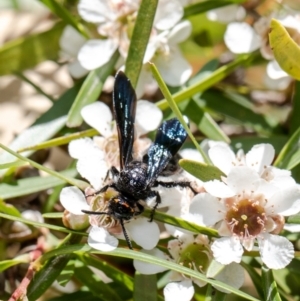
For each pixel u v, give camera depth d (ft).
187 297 0.85
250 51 0.95
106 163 0.87
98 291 0.89
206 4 0.95
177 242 0.87
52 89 1.12
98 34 0.96
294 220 0.84
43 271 0.85
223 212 0.84
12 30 1.13
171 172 0.89
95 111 0.90
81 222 0.85
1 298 0.91
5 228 0.90
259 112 1.02
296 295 0.92
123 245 0.87
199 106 0.94
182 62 0.95
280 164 0.87
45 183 0.91
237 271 0.85
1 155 0.91
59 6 0.95
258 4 0.96
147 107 0.90
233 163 0.85
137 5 0.94
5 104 1.12
